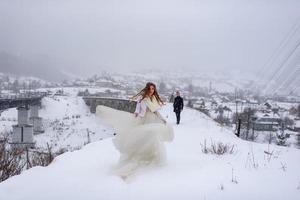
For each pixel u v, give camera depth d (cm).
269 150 1010
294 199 520
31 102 7681
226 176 645
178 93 2241
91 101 9812
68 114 9362
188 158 821
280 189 567
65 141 6038
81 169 697
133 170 657
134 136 692
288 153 945
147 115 731
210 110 5369
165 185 585
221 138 1373
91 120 8300
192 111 3528
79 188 568
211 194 540
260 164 761
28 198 522
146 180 613
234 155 886
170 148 1006
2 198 523
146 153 703
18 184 591
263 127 3616
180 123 2292
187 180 614
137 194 539
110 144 1027
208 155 879
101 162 763
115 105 7531
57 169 698
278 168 721
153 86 732
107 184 587
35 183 597
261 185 589
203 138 1348
